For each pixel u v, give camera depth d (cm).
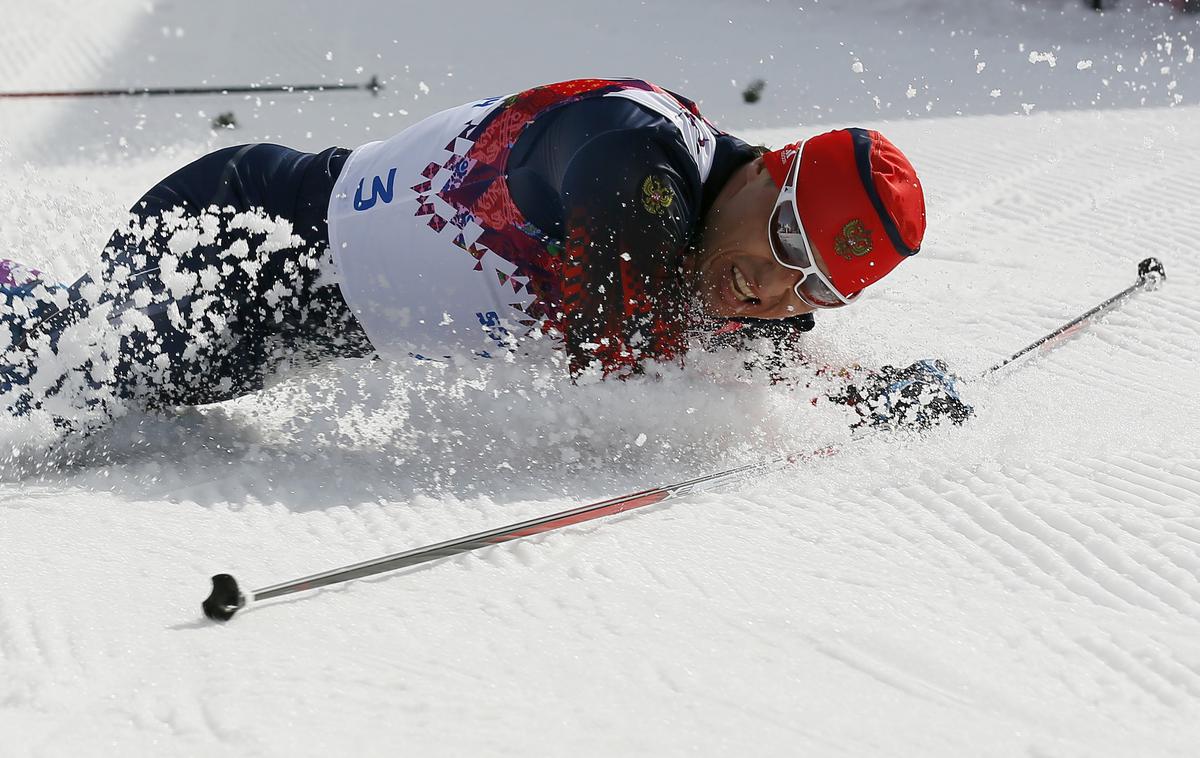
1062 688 713
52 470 1149
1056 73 4241
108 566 894
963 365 1455
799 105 3819
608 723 659
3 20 4694
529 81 4131
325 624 789
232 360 1166
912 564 903
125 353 1146
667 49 4609
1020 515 982
